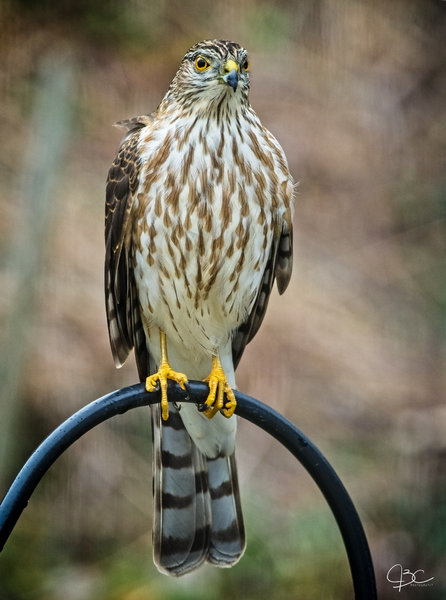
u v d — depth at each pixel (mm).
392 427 12977
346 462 12516
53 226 13016
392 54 18172
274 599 10703
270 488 11750
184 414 7527
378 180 16375
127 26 16562
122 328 7766
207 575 10742
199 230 7215
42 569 11414
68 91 13516
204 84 7168
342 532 5832
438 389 13508
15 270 12172
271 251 7719
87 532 11633
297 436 5945
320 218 15578
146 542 11508
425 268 15250
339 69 17641
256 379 12906
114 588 11055
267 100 16844
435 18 18781
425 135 17203
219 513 7547
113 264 7559
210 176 7184
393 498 12297
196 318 7617
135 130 7734
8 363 11625
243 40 17312
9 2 16125
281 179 7484
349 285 14672
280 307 13695
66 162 14117
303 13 18031
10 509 5441
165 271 7387
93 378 12172
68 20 16312
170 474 7566
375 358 13734
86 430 5852
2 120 15016
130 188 7355
